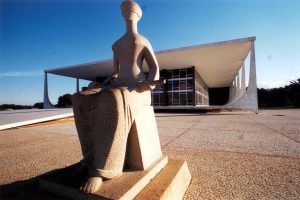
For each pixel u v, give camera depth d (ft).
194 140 16.74
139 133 6.33
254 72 54.08
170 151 13.05
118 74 7.36
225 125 27.20
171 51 57.62
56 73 93.04
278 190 7.16
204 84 112.88
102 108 5.49
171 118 41.47
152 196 5.24
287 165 9.87
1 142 17.02
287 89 123.13
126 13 7.54
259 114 51.47
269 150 12.94
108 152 5.32
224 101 140.87
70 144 15.89
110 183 5.35
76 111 6.51
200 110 68.08
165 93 78.89
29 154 12.87
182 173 7.38
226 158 11.25
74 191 5.19
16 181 8.20
